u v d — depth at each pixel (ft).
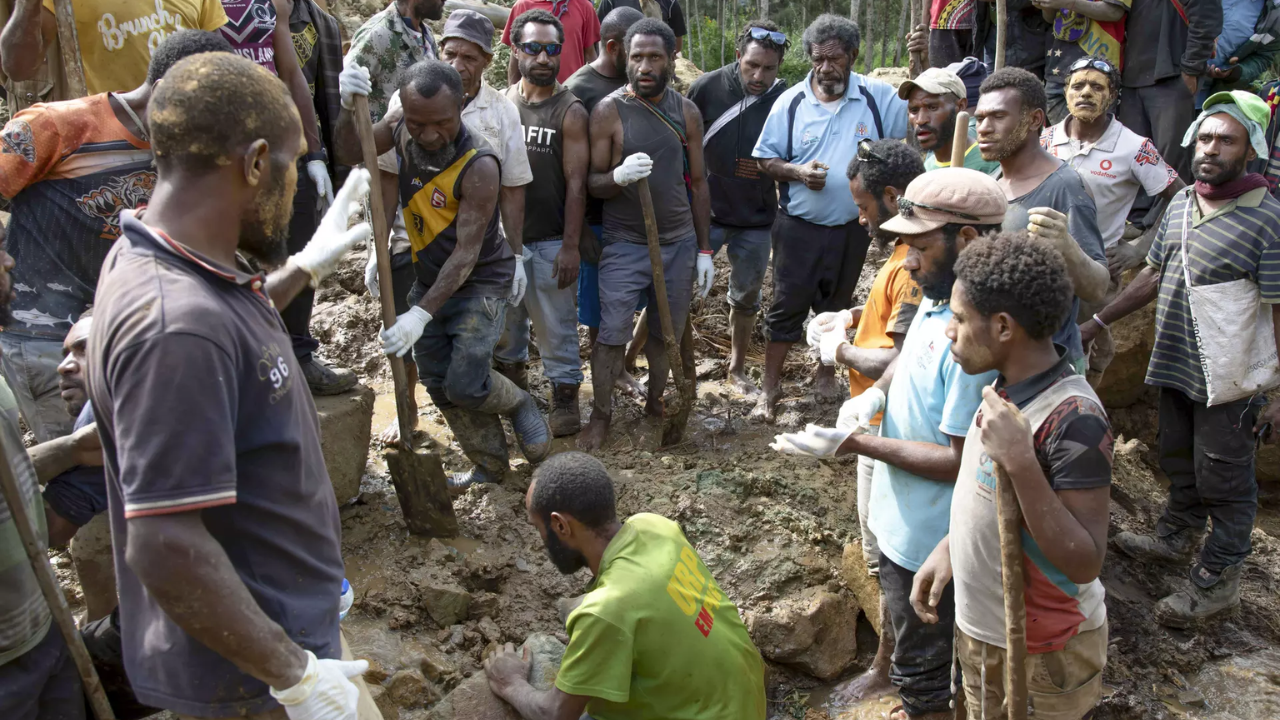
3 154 9.78
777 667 13.21
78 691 7.73
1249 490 13.58
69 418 10.87
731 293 18.60
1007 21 19.65
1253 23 18.80
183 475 5.48
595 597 9.38
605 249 16.30
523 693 10.44
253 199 6.08
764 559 13.65
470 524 13.94
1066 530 7.74
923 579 9.53
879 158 11.16
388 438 16.16
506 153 14.44
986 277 7.97
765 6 61.16
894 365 10.80
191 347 5.50
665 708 9.67
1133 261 16.06
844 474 15.58
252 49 12.77
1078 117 14.69
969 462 8.68
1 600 6.77
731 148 17.60
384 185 14.64
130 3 11.53
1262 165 17.19
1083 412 7.97
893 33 80.53
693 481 14.96
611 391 16.70
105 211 10.44
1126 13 17.74
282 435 6.23
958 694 10.11
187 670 6.30
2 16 12.01
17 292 10.44
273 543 6.35
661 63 15.42
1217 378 12.99
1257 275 12.72
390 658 11.41
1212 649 13.79
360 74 11.94
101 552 10.11
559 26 15.49
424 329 13.92
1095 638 8.98
